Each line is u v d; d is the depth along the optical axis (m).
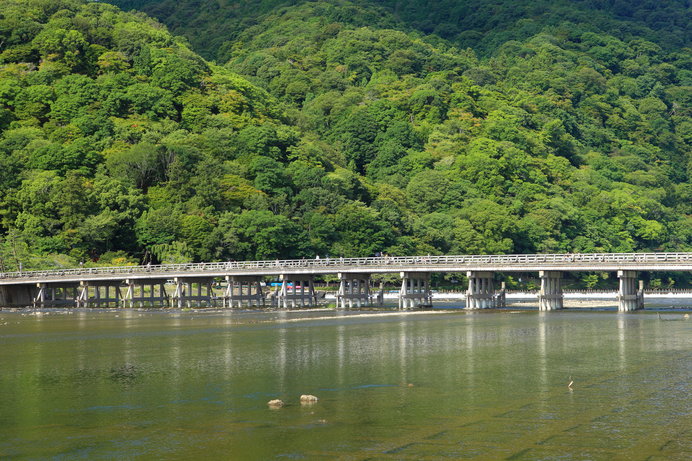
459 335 79.25
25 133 196.75
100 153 193.12
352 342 73.50
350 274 130.12
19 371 57.88
